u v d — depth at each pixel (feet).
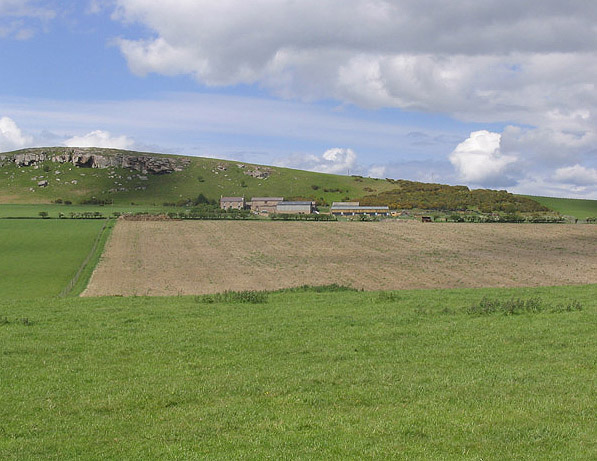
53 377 55.42
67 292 196.95
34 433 41.75
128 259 289.94
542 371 56.29
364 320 82.84
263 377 55.11
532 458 36.55
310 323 81.10
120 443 39.78
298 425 42.60
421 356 62.80
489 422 42.91
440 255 307.58
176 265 272.72
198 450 38.34
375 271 253.65
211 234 395.34
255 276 240.94
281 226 444.14
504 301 98.58
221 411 45.85
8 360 61.36
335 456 37.06
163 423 43.60
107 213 598.75
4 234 380.78
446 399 48.55
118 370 58.08
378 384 52.75
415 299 107.24
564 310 89.56
